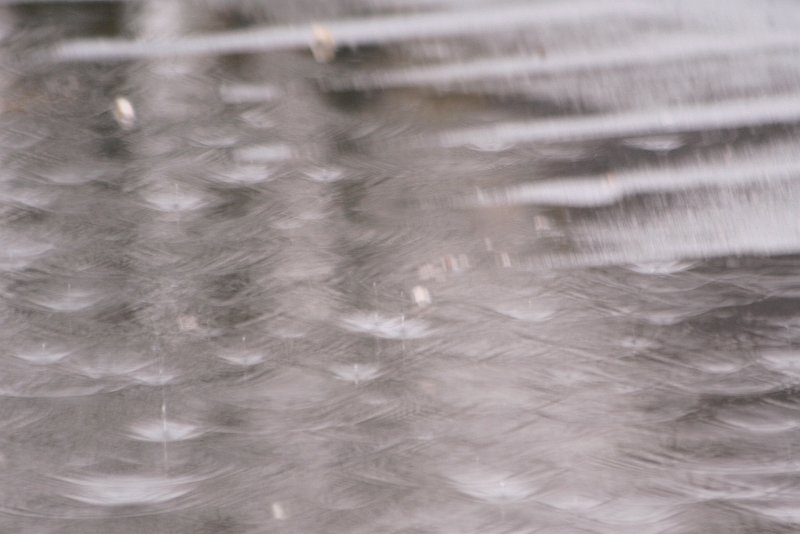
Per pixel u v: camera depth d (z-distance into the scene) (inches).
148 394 184.2
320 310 197.6
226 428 179.8
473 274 204.5
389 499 171.3
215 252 209.6
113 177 229.6
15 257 208.1
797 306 196.9
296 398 183.6
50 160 234.7
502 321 195.2
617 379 185.8
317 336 193.2
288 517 169.8
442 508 170.6
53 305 198.5
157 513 170.2
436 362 188.7
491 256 208.2
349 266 206.1
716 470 173.9
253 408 182.4
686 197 222.2
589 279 203.2
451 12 403.5
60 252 209.5
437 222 216.8
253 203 222.2
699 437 177.6
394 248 210.4
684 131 251.0
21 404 182.7
